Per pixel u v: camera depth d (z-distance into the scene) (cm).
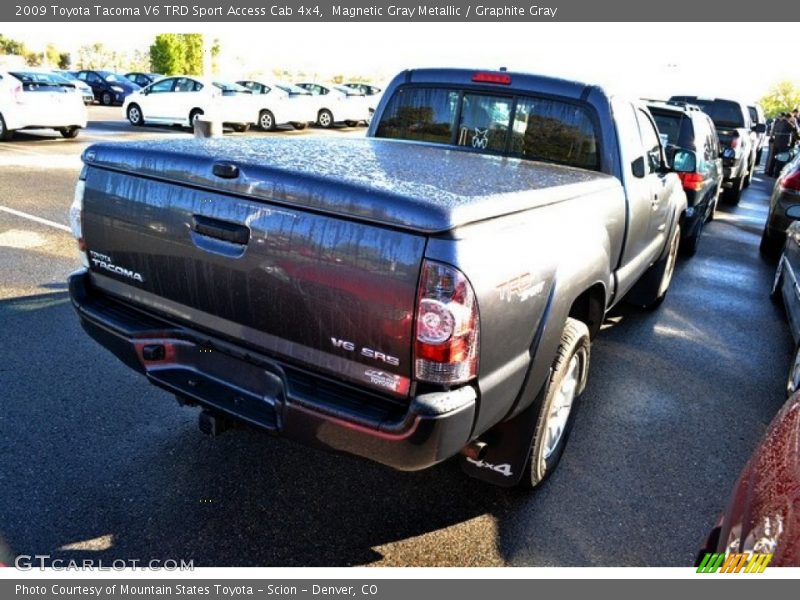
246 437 349
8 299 527
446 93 436
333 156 288
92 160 285
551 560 274
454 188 236
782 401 448
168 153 259
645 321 599
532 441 286
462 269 204
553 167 365
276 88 2311
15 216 791
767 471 190
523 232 240
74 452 324
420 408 209
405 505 305
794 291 530
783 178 845
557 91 399
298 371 240
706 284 741
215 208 244
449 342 206
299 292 228
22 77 1461
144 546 266
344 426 222
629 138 402
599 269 309
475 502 310
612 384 455
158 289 272
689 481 340
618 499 321
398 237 208
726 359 519
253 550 269
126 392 387
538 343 253
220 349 258
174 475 313
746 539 174
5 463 310
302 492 308
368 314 216
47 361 418
